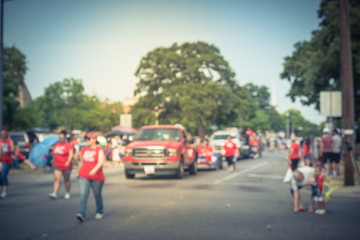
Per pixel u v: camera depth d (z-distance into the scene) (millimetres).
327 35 34781
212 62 60031
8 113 51688
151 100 59875
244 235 7621
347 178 15945
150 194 13422
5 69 63531
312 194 10172
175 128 20109
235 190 14578
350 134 16047
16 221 8930
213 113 62469
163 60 59219
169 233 7750
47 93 90938
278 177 19766
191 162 20828
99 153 9109
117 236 7500
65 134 12398
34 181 18344
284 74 45344
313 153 44375
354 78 33656
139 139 19797
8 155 12734
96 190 9195
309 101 42625
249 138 39250
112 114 78438
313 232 7914
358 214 9938
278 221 9008
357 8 32938
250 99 66500
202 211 10219
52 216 9539
